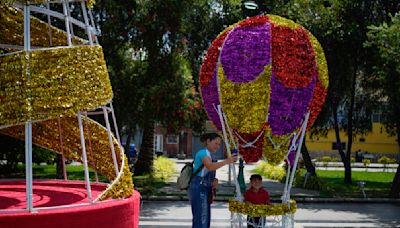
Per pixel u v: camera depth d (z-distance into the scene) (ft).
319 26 56.80
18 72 17.66
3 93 17.58
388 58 45.42
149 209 43.80
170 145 143.64
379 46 47.32
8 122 17.35
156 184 61.67
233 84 23.27
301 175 67.87
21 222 15.49
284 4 61.93
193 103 57.26
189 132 143.23
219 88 23.72
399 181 53.52
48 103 17.85
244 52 23.17
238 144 23.88
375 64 57.00
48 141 27.96
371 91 67.56
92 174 70.33
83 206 17.57
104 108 21.40
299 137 24.02
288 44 23.12
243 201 24.71
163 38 53.31
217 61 24.00
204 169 21.94
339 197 53.06
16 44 26.53
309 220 39.45
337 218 40.81
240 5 61.26
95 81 19.75
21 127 27.71
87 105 19.06
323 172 94.94
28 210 16.01
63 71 18.51
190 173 22.03
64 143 27.68
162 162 81.76
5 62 17.80
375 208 47.39
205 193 21.86
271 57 22.95
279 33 23.30
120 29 51.60
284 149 23.80
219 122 24.68
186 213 41.60
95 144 26.48
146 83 53.01
